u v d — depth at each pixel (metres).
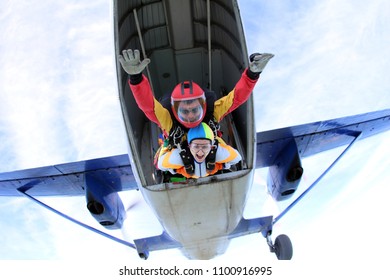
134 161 5.39
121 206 10.36
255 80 4.48
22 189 10.52
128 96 6.25
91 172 9.64
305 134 9.41
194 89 4.39
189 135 4.53
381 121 9.90
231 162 5.02
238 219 6.94
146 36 6.96
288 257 9.25
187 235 7.03
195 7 6.68
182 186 5.46
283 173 9.44
